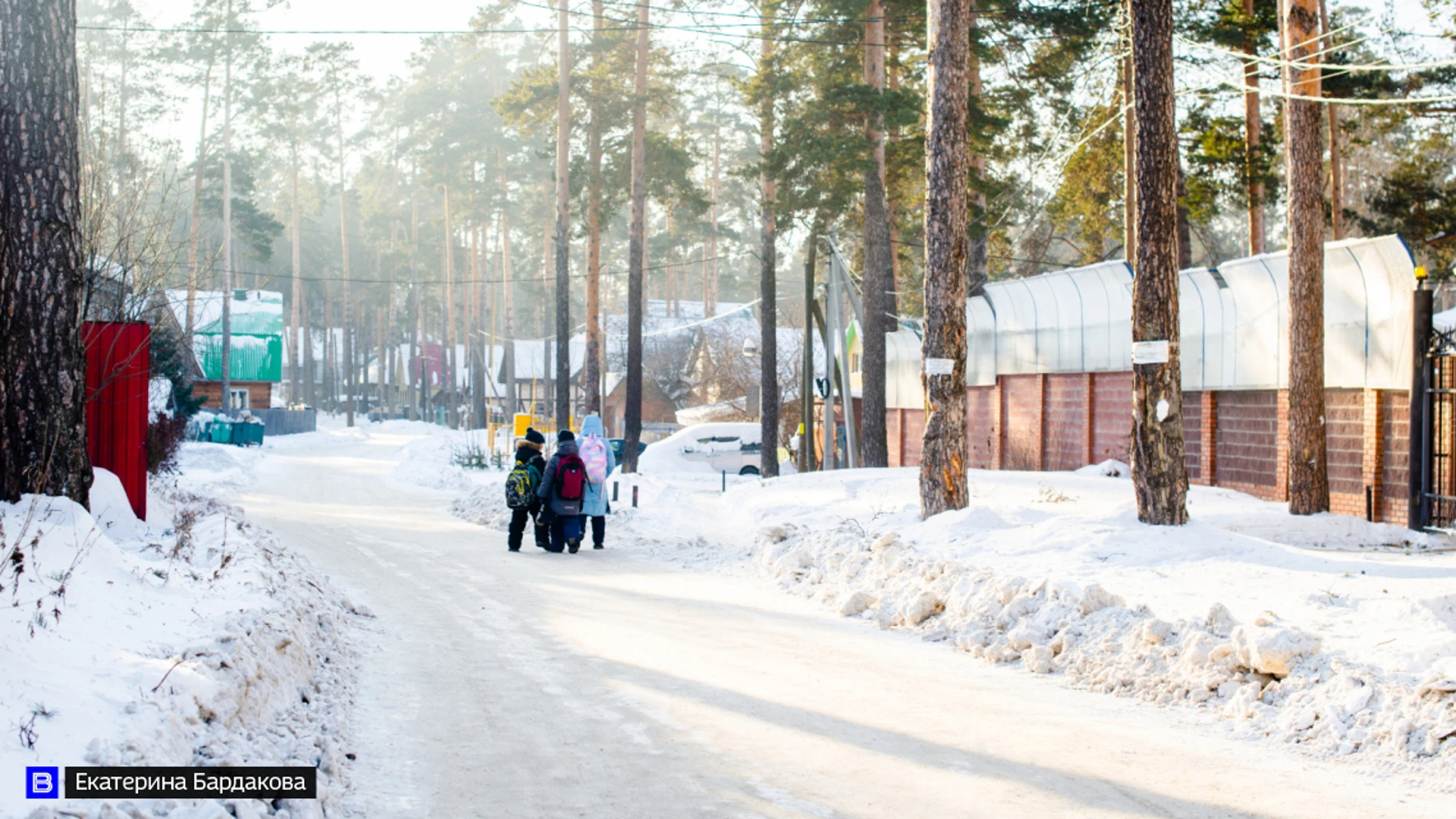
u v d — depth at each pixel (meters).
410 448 48.22
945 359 15.59
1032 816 4.93
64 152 9.55
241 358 66.44
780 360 59.62
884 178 34.62
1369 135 41.72
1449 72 28.88
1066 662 8.09
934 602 9.88
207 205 64.19
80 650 5.30
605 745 6.00
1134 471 13.35
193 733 4.93
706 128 70.38
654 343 74.50
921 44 33.28
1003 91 34.97
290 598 8.36
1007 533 13.70
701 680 7.59
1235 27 28.42
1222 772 5.64
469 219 76.00
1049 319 28.06
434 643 8.85
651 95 37.34
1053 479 22.48
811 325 36.69
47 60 9.51
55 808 3.67
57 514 8.62
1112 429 25.70
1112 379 25.73
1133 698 7.29
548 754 5.82
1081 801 5.15
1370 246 17.98
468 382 89.94
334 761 5.28
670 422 73.00
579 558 15.00
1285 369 20.16
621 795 5.17
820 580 12.05
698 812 4.93
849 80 33.03
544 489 15.55
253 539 11.63
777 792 5.23
